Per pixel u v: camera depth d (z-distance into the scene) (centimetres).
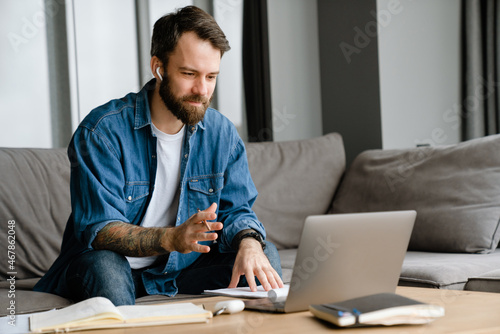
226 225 172
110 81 285
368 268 114
